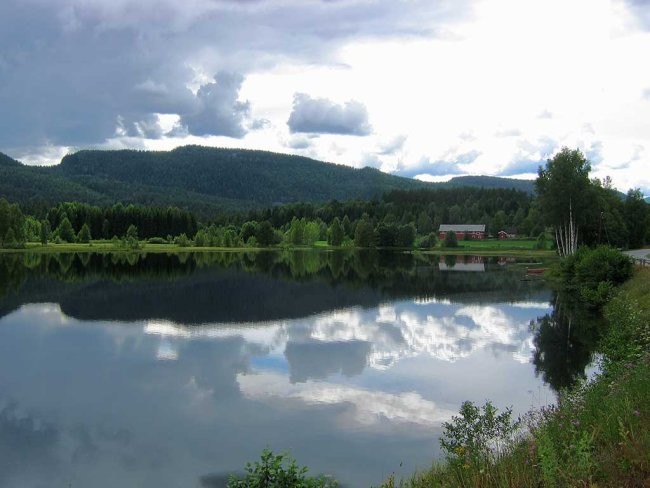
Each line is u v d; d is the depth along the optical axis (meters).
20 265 93.00
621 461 8.62
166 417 22.62
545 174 81.88
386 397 24.66
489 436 12.85
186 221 187.38
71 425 21.92
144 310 49.25
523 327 39.69
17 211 133.38
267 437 20.44
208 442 20.11
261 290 63.34
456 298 55.66
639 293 39.97
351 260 115.62
